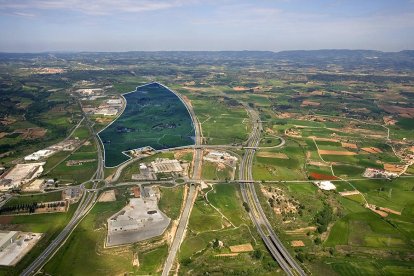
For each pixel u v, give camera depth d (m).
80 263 181.50
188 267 181.00
